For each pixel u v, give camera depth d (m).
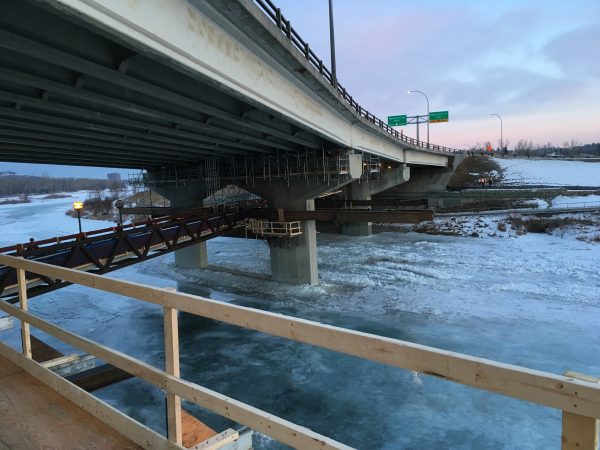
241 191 50.38
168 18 8.68
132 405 11.64
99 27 7.19
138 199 83.31
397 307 20.84
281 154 27.17
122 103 12.36
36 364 4.78
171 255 36.25
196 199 33.25
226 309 2.57
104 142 19.62
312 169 26.03
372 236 43.06
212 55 10.45
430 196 56.56
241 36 11.52
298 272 26.02
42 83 9.87
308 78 15.99
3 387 4.60
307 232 25.66
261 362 14.83
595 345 15.56
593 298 20.80
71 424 3.84
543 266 27.36
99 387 9.13
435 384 12.77
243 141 22.75
